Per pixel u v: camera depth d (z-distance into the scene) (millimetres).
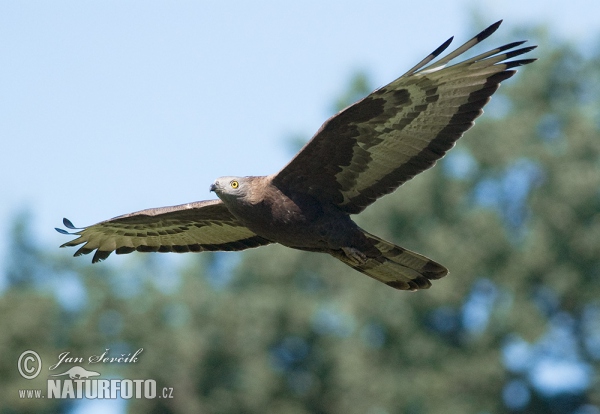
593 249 28953
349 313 29281
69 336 29453
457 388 28516
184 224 12852
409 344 29234
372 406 28875
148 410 28703
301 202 11258
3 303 28328
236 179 11305
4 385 26906
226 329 29328
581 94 33469
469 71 10594
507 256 29484
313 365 29844
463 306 29328
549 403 28703
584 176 29656
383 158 11148
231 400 28812
